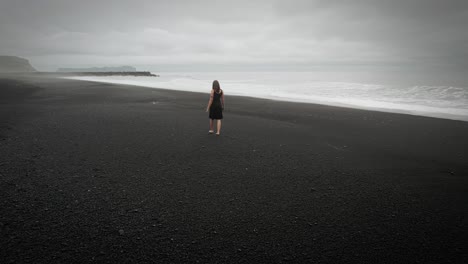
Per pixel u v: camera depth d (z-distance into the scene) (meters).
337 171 5.48
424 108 14.75
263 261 2.78
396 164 5.99
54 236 3.02
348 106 15.62
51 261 2.61
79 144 6.77
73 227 3.22
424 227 3.51
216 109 8.12
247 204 4.00
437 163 6.08
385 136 8.65
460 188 4.74
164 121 10.18
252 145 7.26
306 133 8.88
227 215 3.67
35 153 5.91
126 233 3.16
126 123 9.57
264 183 4.79
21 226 3.17
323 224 3.52
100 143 6.94
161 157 6.01
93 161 5.58
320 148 7.16
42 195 3.99
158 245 2.96
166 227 3.32
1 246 2.79
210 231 3.28
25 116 10.27
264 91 25.72
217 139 7.79
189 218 3.56
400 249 3.04
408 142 7.93
